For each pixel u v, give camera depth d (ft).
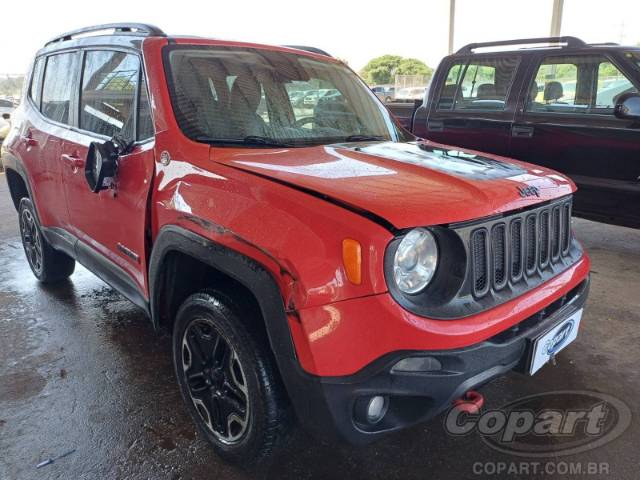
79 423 8.12
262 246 5.82
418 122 19.34
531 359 6.37
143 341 10.68
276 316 5.70
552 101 15.96
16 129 12.97
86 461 7.33
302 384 5.63
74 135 10.14
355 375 5.40
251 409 6.44
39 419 8.21
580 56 15.42
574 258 7.78
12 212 22.22
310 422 5.81
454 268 5.77
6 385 9.14
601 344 10.40
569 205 7.75
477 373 5.76
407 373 5.39
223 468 7.19
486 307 5.92
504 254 6.26
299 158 7.24
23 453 7.47
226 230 6.21
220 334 6.72
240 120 8.13
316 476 7.04
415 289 5.60
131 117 8.55
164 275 7.62
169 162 7.39
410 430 7.95
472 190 6.17
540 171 7.68
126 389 9.01
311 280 5.45
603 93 14.96
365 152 7.73
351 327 5.32
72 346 10.47
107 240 9.31
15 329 11.20
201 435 7.60
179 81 8.07
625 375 9.33
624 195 14.64
